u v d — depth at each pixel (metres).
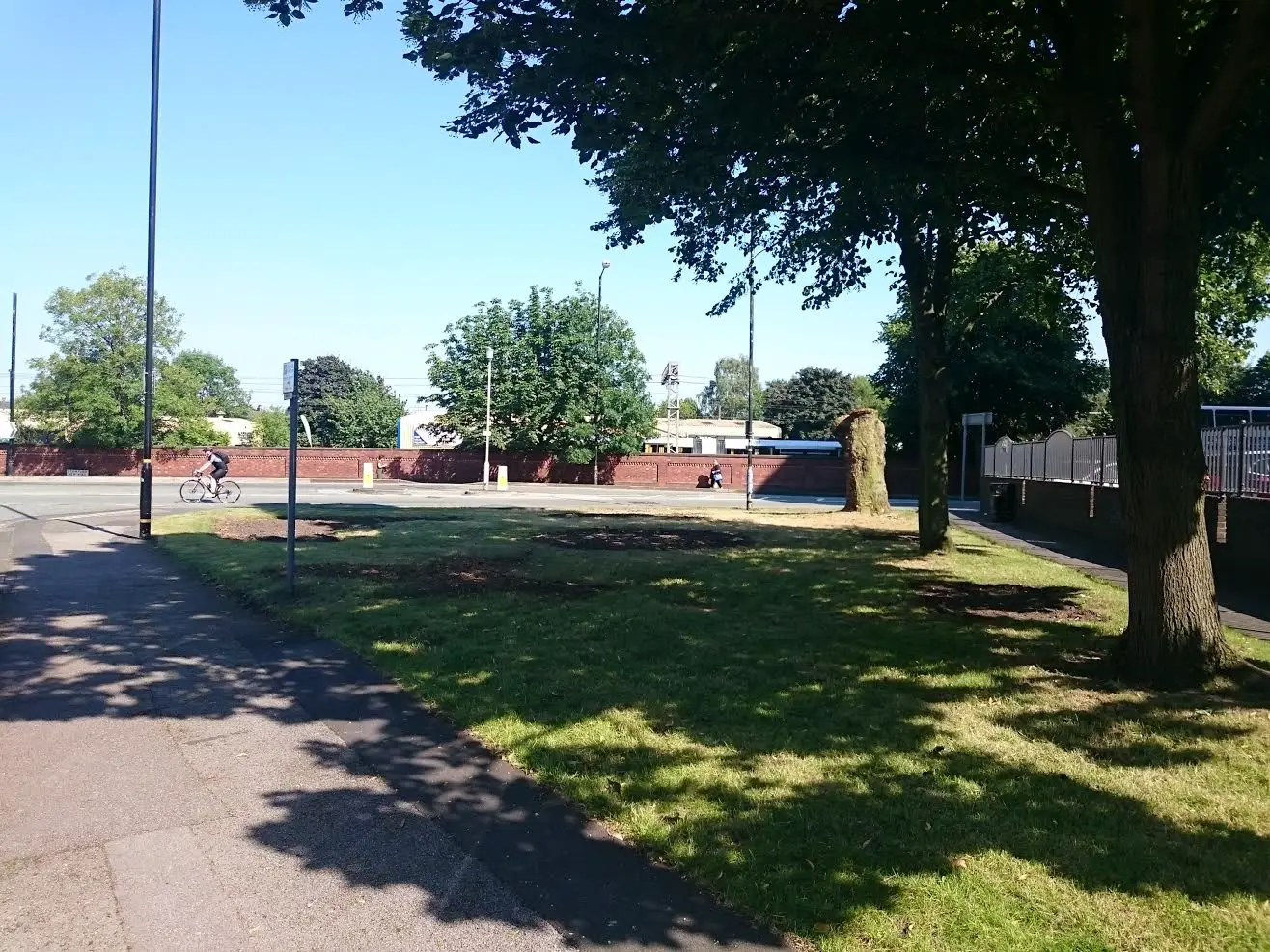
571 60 6.72
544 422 49.66
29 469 51.50
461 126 7.63
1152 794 4.54
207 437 54.88
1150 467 6.57
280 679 6.62
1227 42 6.39
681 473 51.56
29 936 3.26
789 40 7.23
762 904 3.45
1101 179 6.81
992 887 3.56
